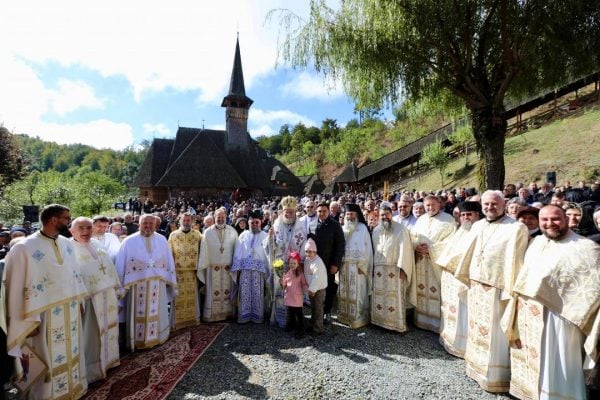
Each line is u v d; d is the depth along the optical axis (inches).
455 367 159.3
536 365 120.7
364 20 307.0
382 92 335.0
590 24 298.2
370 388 142.0
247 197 1504.7
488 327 141.7
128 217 339.0
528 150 1031.6
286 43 330.3
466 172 1254.3
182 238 220.8
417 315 210.8
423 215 215.2
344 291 216.4
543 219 121.9
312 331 203.9
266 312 240.2
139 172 1501.0
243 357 172.2
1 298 120.8
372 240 217.8
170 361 168.7
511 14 301.1
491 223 150.7
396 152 1817.2
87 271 153.1
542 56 315.9
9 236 232.2
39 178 1154.7
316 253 201.0
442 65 335.9
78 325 139.9
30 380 126.0
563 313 111.6
